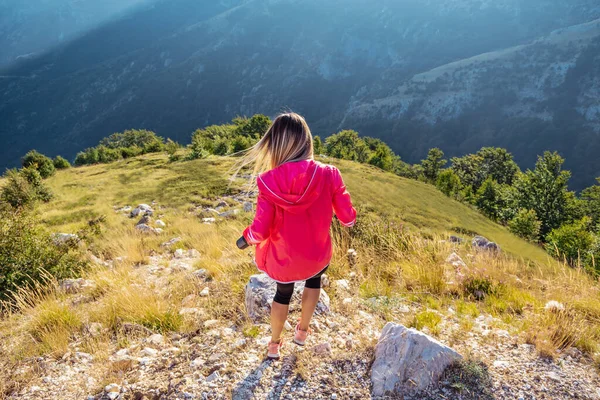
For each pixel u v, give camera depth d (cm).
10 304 501
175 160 5506
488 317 364
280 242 229
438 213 3192
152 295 439
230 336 318
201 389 249
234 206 1997
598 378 251
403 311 370
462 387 237
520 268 579
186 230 1230
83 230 971
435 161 9388
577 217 5500
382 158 8712
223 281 487
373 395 238
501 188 6650
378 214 2731
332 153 8150
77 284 573
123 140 13188
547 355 277
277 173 214
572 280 468
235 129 8700
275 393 241
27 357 338
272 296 363
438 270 476
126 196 2734
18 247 622
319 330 319
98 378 288
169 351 311
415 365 248
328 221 235
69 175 4900
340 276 472
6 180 2727
